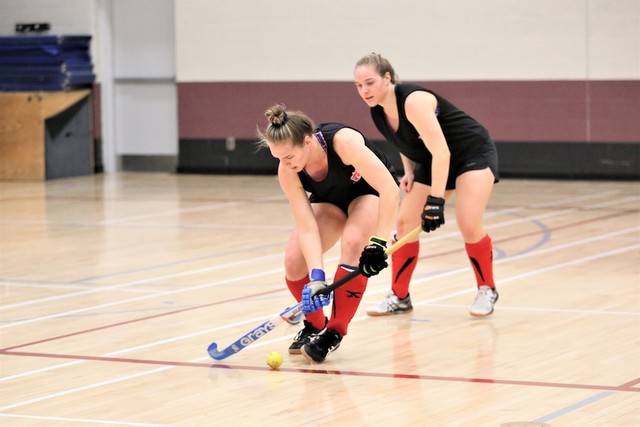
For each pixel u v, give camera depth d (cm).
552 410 1071
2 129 4006
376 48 3788
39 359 1361
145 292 1833
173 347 1413
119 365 1319
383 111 1500
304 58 3888
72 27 4191
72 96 4078
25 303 1758
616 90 3503
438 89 3716
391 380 1219
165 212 3006
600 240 2309
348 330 1506
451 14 3675
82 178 4072
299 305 1263
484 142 1549
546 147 3609
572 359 1296
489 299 1579
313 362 1314
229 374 1263
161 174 4166
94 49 4188
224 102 4025
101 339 1473
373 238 1262
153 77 4197
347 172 1301
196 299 1756
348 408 1102
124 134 4275
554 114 3584
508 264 2034
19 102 3981
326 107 3878
